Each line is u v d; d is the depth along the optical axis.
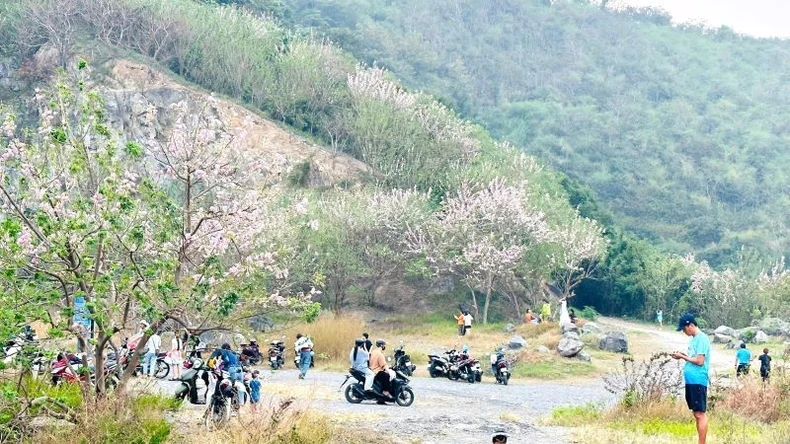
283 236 45.66
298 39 87.56
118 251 14.10
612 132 166.50
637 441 14.73
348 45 126.69
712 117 180.75
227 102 72.31
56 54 73.94
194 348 16.08
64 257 13.01
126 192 13.31
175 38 78.25
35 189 13.25
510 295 60.53
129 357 17.25
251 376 17.28
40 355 13.14
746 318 67.06
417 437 14.94
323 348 33.75
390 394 20.11
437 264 56.88
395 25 187.88
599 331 42.84
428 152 69.69
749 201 150.38
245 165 16.28
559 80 192.88
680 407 18.19
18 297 12.55
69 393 14.12
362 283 57.94
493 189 58.38
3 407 12.41
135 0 78.12
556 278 61.56
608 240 65.69
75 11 77.00
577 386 29.08
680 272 74.88
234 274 14.80
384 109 72.94
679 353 13.20
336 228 53.38
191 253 14.93
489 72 189.38
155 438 12.93
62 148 13.86
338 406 19.12
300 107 77.75
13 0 79.31
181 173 15.57
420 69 160.75
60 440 12.39
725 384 23.53
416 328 50.25
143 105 67.06
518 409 20.64
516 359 33.94
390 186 67.19
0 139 14.20
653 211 143.75
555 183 76.12
